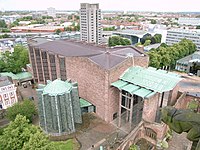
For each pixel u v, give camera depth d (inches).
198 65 4722.0
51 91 2130.9
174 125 457.1
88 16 7534.5
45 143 1547.7
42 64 3334.2
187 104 2952.8
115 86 2308.1
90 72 2546.8
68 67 2906.0
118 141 2169.0
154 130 2142.0
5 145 1606.8
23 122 1774.1
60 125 2250.2
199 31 6929.1
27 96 3324.3
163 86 2160.4
